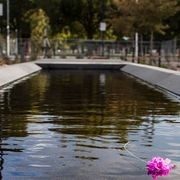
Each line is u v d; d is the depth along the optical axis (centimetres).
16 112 1502
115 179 784
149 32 5462
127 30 5222
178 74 2528
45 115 1441
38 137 1102
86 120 1354
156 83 2573
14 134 1136
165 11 4966
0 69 2991
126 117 1418
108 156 929
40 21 6756
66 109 1581
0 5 4672
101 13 7088
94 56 5362
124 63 4319
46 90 2252
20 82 2731
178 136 1128
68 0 7056
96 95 2038
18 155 929
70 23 7250
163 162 765
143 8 4962
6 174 805
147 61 4484
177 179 773
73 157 918
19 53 4878
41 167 848
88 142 1054
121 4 5253
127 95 2047
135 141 1068
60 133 1154
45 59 4959
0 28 7138
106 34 7325
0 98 1897
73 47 5462
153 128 1234
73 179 783
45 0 7119
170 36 6669
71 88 2362
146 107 1650
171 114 1485
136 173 816
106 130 1200
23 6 7206
